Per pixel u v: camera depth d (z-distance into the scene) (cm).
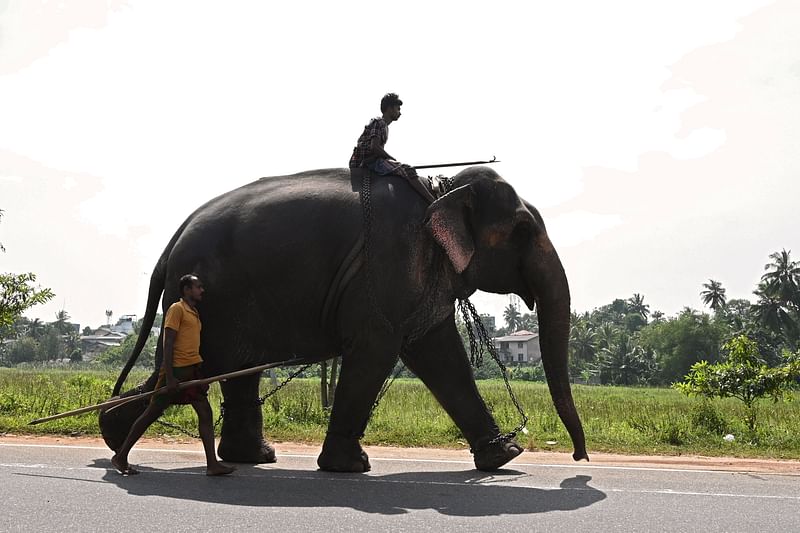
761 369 1295
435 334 838
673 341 8506
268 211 772
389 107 821
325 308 757
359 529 496
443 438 1062
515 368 8444
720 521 542
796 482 736
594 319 15300
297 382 2770
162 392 683
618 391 5659
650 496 635
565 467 827
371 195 762
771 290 8481
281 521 512
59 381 2286
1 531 470
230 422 821
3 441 922
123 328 19212
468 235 784
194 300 709
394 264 746
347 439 753
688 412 1539
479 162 839
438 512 557
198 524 498
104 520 502
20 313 1444
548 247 834
